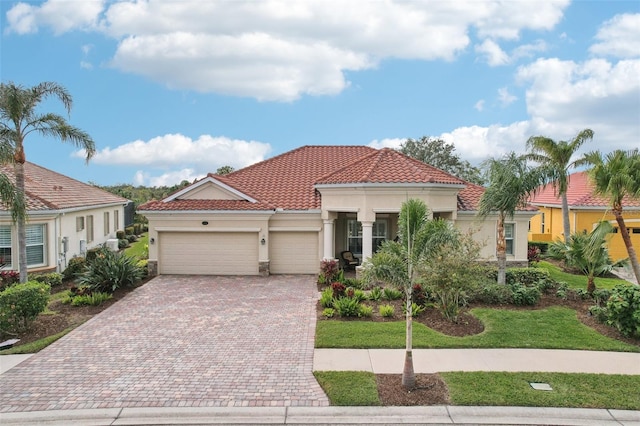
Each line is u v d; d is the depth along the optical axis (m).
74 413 8.15
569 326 12.98
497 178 16.61
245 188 23.44
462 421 7.96
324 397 8.73
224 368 10.14
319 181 20.81
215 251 21.39
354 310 14.05
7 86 16.66
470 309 14.70
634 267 14.62
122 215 37.38
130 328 13.12
